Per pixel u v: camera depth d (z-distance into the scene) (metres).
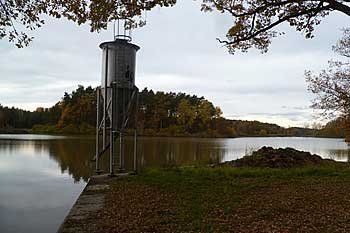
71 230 7.08
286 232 6.55
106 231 6.95
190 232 6.68
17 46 9.41
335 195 10.08
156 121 85.75
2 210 12.90
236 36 10.16
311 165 19.86
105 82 15.57
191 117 87.62
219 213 8.05
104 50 15.82
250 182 12.66
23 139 63.12
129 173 15.34
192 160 29.09
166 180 13.08
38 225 11.05
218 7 9.95
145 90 86.06
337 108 29.28
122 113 15.57
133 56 15.95
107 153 30.77
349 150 48.91
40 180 19.55
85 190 11.35
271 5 9.08
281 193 10.51
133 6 8.43
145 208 8.69
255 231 6.65
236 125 112.38
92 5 8.51
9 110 101.00
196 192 10.67
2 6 8.62
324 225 6.95
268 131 115.69
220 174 14.80
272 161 19.92
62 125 86.56
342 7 8.25
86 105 83.62
